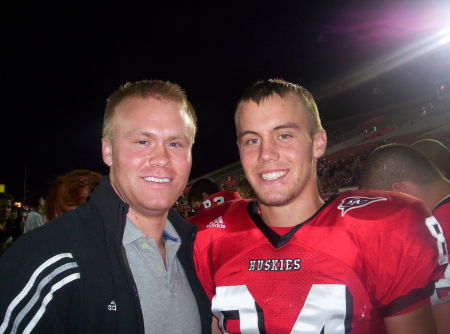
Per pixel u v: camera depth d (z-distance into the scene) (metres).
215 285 1.44
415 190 1.96
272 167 1.39
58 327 1.08
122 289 1.18
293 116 1.42
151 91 1.34
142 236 1.31
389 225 1.33
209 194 4.52
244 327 1.34
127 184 1.29
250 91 1.48
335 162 16.91
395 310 1.27
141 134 1.29
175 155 1.34
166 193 1.31
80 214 1.25
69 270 1.12
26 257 1.10
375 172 2.08
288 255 1.37
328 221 1.41
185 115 1.38
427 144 2.62
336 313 1.26
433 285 1.29
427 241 1.31
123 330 1.15
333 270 1.31
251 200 1.70
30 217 4.37
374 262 1.30
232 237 1.50
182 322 1.28
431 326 1.27
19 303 1.05
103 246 1.21
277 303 1.32
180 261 1.46
